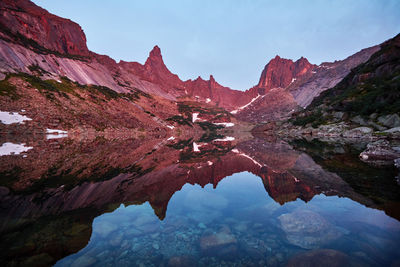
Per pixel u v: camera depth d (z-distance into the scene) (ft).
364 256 10.34
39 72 300.20
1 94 192.13
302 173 33.86
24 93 216.33
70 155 57.82
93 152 67.77
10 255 10.56
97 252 11.39
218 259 11.23
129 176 33.09
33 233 13.17
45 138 133.49
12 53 285.23
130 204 19.79
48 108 217.77
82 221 15.46
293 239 12.79
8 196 21.29
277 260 10.87
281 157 58.18
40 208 18.06
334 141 119.55
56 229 13.91
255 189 25.43
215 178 32.73
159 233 14.08
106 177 31.86
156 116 501.56
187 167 43.70
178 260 11.05
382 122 136.26
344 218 14.94
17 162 42.52
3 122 161.89
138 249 11.97
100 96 375.45
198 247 12.41
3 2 402.52
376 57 252.01
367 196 19.84
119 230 14.28
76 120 228.84
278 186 26.13
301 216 15.71
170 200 21.26
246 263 10.81
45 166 39.37
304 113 296.30
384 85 166.50
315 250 11.32
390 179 26.78
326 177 29.53
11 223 14.70
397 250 10.55
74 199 20.95
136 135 267.39
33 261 10.18
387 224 13.53
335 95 288.71
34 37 411.13
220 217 16.80
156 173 36.22
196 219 16.47
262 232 14.01
